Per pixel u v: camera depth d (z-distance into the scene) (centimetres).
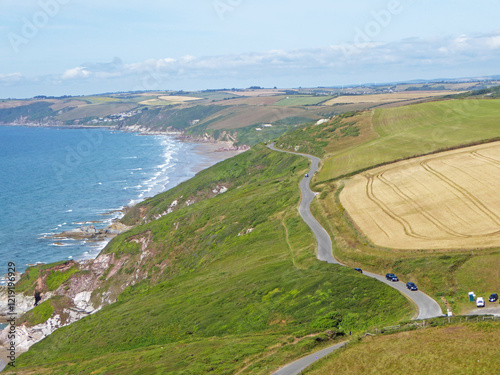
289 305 5869
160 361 5288
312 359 4256
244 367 4441
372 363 3778
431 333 4091
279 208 10444
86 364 6159
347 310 5341
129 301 8788
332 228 8131
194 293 7600
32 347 7931
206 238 10738
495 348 3534
